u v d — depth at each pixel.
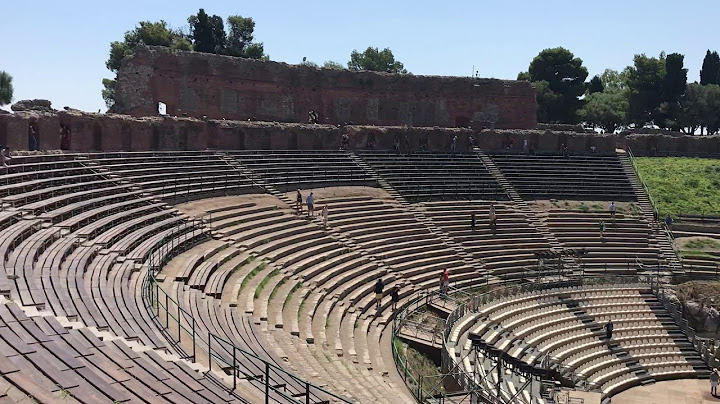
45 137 36.50
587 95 95.56
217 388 14.68
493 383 25.64
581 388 29.95
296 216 39.31
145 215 31.38
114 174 34.78
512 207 51.00
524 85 67.50
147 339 16.88
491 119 67.00
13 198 25.67
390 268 37.75
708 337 38.69
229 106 56.12
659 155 65.25
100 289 20.16
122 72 50.78
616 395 31.66
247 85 57.00
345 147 54.22
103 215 28.84
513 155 59.31
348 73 61.88
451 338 30.08
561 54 87.38
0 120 34.09
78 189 30.94
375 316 31.48
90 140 39.53
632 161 61.38
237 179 42.31
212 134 47.66
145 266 24.36
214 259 28.75
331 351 24.97
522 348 32.06
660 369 34.44
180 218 32.38
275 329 24.69
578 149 62.91
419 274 38.72
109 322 17.28
